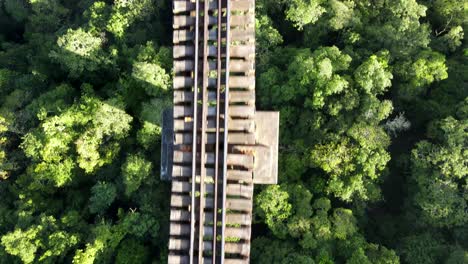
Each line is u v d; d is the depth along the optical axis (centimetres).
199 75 1919
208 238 1897
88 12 3581
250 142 1870
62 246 2931
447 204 2886
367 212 3359
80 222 3128
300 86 3077
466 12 3450
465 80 3284
